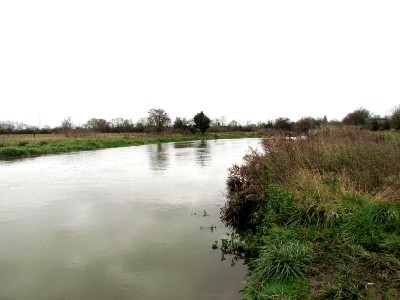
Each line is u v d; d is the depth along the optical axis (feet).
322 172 25.12
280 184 23.81
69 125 162.61
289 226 18.61
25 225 24.30
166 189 36.58
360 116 129.29
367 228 16.24
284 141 32.19
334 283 12.82
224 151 87.56
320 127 56.29
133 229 23.35
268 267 14.57
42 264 17.89
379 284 12.39
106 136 137.39
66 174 47.60
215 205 29.60
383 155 25.96
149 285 15.58
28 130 162.20
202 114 195.93
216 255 18.86
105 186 38.50
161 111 188.44
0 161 64.34
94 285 15.64
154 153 82.12
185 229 23.30
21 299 14.48
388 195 18.97
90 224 24.49
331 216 17.83
